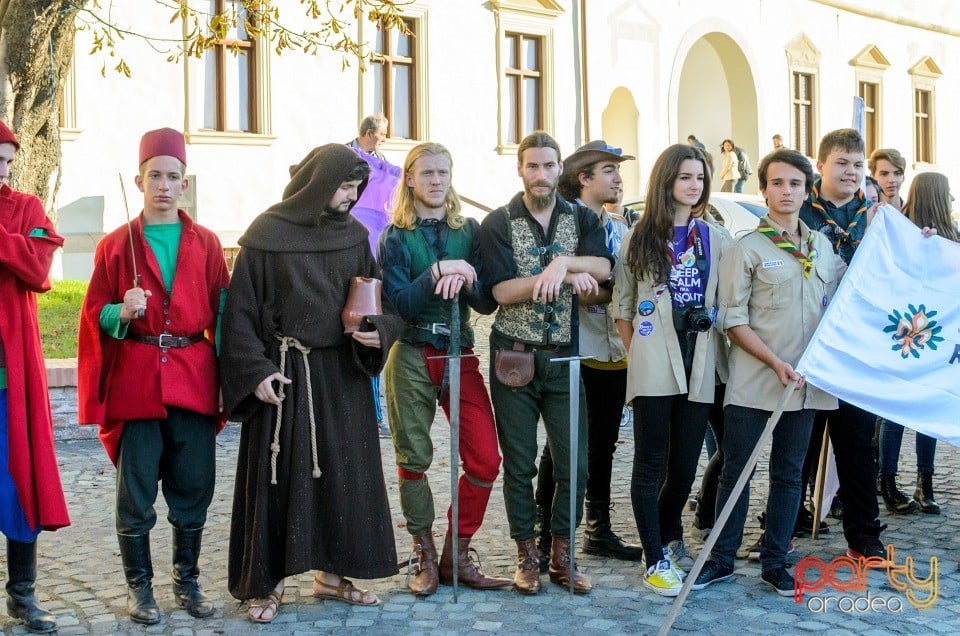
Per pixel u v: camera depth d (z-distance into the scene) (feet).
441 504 20.15
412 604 15.02
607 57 67.62
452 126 58.65
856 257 15.88
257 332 14.47
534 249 15.39
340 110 53.31
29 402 13.79
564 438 15.51
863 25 90.84
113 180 45.11
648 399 15.43
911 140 97.14
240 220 49.62
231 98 49.55
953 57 102.78
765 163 15.66
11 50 29.45
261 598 14.37
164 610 14.71
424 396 15.37
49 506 13.70
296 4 51.11
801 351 15.47
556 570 15.76
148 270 14.29
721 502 15.78
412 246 15.48
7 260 13.46
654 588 15.44
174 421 14.43
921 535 18.22
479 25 59.88
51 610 14.74
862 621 14.39
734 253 15.49
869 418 16.51
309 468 14.35
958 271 16.12
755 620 14.42
